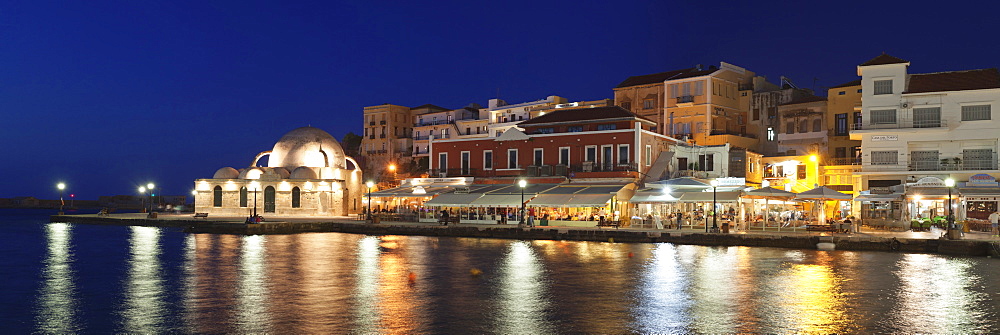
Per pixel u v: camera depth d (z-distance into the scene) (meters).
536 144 73.06
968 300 24.48
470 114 128.75
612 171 67.69
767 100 95.44
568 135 71.38
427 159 125.19
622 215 64.69
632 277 30.27
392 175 129.75
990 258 39.62
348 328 19.78
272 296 24.97
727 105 96.38
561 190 64.81
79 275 30.80
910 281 29.23
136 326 20.11
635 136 67.88
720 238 48.25
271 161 96.31
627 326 20.17
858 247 44.22
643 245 48.31
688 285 27.91
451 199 66.00
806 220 62.66
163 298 24.55
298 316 21.41
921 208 63.12
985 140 64.06
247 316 21.39
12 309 22.59
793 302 23.97
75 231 66.62
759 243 47.03
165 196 170.62
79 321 20.78
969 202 60.91
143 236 58.81
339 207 89.06
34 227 74.50
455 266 34.44
